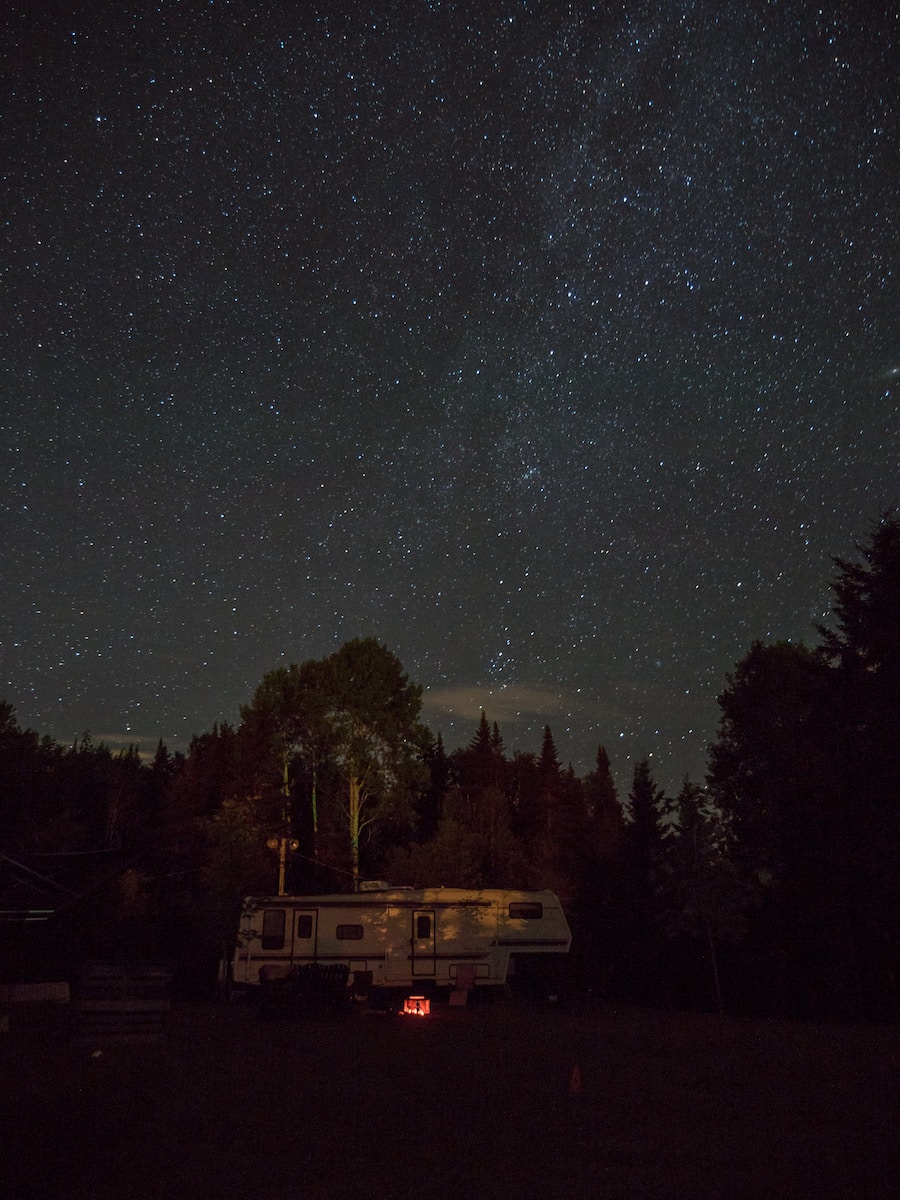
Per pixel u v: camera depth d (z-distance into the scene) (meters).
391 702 44.59
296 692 45.88
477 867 39.16
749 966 34.00
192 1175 7.10
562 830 52.38
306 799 46.91
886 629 30.14
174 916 33.12
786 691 38.09
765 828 33.88
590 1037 17.94
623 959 38.66
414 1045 16.14
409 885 37.00
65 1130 8.49
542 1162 7.66
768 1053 15.45
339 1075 12.38
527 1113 9.85
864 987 30.12
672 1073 12.96
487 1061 14.09
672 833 32.25
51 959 25.27
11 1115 9.05
